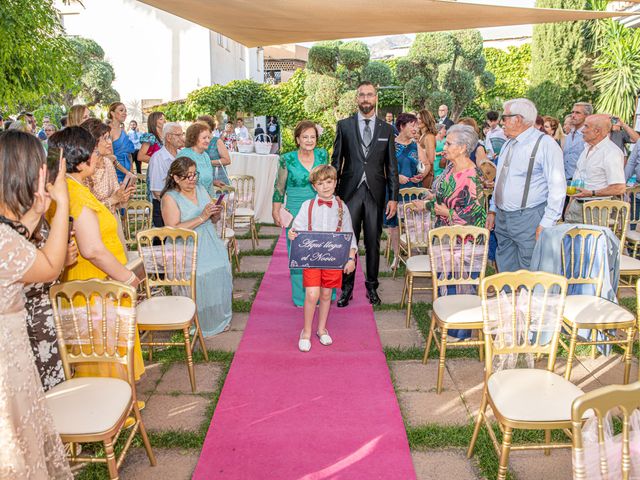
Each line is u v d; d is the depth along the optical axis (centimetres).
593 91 1545
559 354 401
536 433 297
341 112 1738
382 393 346
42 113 1167
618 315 337
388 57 2995
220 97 1756
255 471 269
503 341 272
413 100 1806
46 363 268
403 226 568
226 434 300
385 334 444
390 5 529
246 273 609
